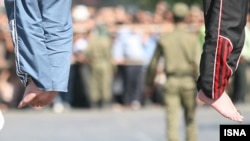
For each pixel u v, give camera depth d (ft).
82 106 102.89
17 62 18.61
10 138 73.15
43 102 19.04
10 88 99.40
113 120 90.74
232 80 101.81
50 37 18.57
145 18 104.06
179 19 57.98
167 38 57.62
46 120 91.97
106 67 100.83
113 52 102.06
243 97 102.06
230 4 18.21
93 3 159.02
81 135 75.41
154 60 58.80
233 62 18.43
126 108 103.09
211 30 18.33
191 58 56.90
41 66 18.49
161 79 101.96
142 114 96.89
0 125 20.03
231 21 18.25
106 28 101.35
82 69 101.30
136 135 75.15
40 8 18.61
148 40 102.37
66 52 18.66
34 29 18.51
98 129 81.10
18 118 94.07
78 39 101.35
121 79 102.63
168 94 56.90
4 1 18.79
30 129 81.71
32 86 18.80
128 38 101.35
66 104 102.63
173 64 56.90
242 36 18.40
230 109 18.62
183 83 56.54
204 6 18.45
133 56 101.30
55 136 74.64
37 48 18.49
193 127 56.80
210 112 96.78
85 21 102.06
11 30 18.67
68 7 18.75
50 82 18.51
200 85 18.61
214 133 73.61
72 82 101.96
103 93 101.86
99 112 100.68
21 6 18.57
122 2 149.48
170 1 110.32
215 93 18.44
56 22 18.57
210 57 18.34
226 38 18.25
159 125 84.02
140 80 102.37
